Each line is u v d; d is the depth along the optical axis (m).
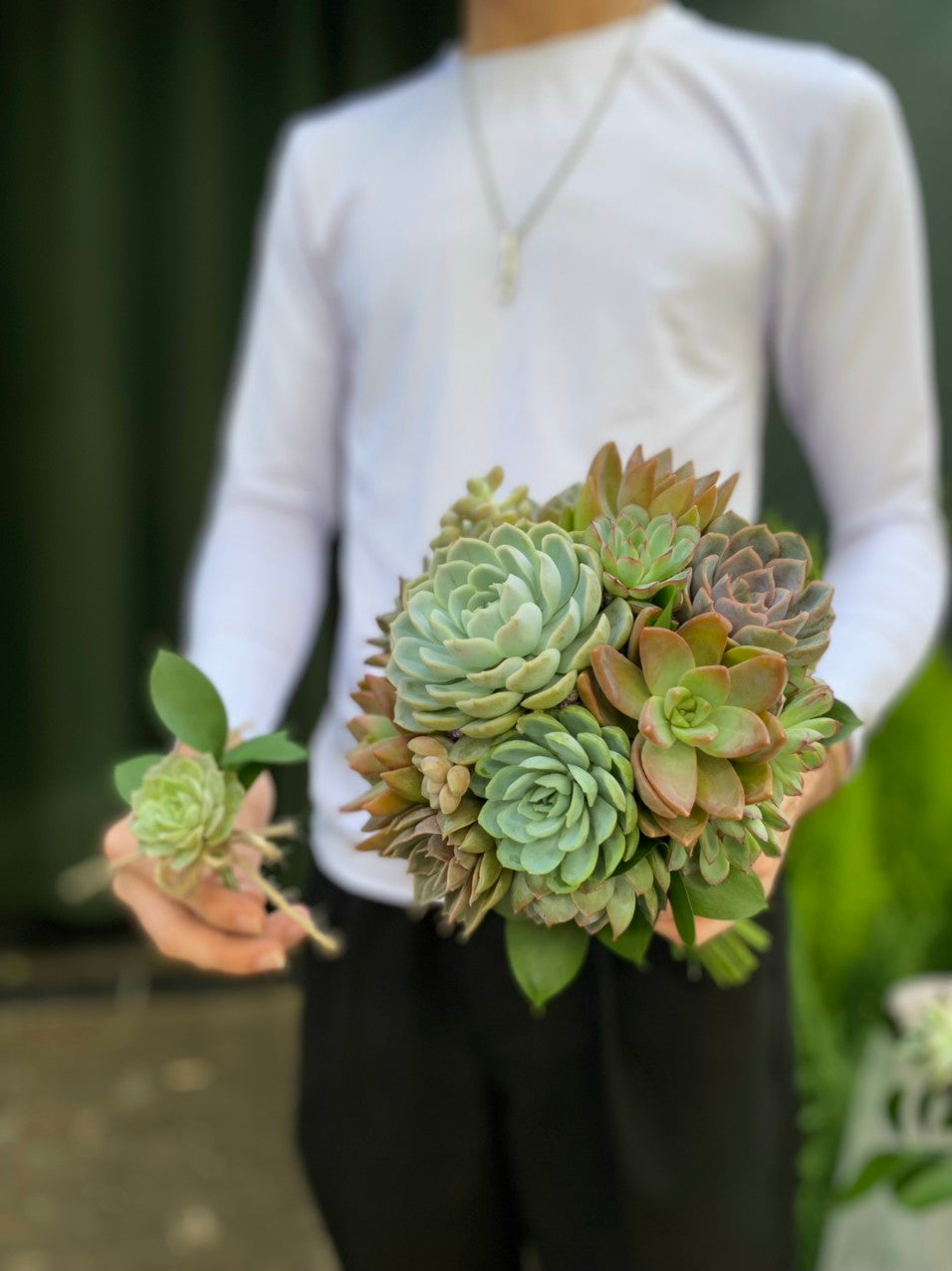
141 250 2.25
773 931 0.83
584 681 0.45
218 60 2.18
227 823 0.58
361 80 2.18
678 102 0.81
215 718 0.61
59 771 2.42
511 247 0.81
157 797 0.58
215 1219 1.69
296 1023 2.22
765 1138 0.82
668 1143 0.80
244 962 0.62
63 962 2.43
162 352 2.29
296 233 0.94
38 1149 1.85
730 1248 0.81
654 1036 0.79
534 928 0.52
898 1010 1.21
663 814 0.44
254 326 1.00
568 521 0.53
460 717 0.47
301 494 0.97
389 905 0.85
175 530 2.36
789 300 0.81
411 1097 0.86
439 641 0.47
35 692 2.39
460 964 0.83
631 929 0.51
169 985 2.35
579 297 0.79
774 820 0.48
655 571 0.47
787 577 0.48
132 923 2.49
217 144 2.21
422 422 0.83
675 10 0.86
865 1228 1.24
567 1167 0.85
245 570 0.92
